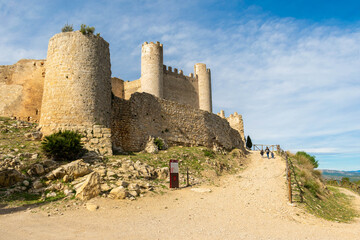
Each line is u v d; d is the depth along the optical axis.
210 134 36.81
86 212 10.46
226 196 16.38
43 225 8.63
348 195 32.91
